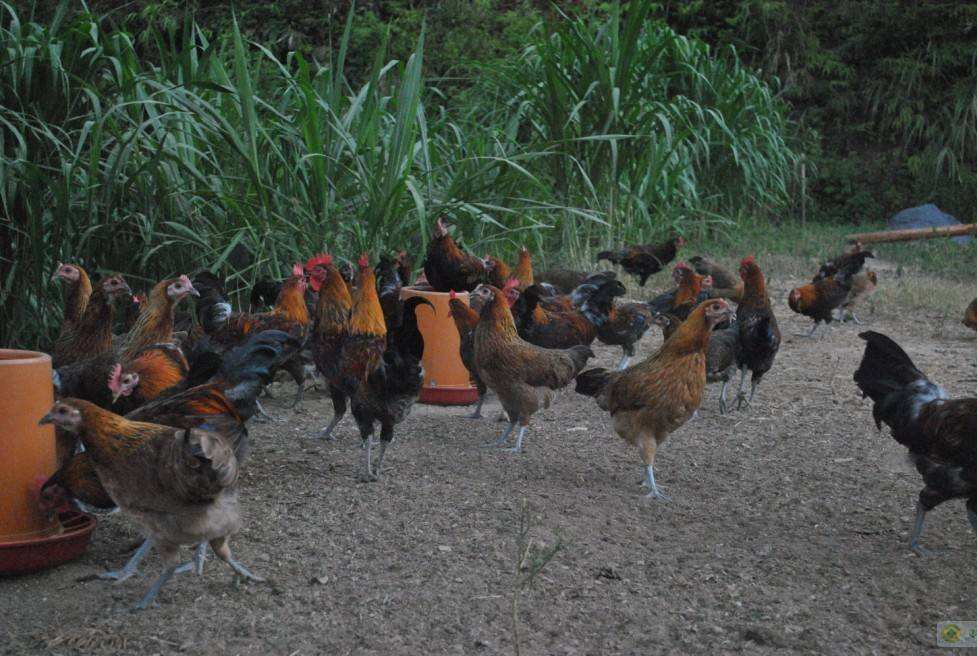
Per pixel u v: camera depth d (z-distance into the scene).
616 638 3.98
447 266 9.06
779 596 4.38
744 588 4.46
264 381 5.09
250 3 20.02
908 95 22.38
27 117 8.23
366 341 6.00
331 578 4.53
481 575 4.56
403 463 6.39
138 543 4.98
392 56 18.98
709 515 5.47
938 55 22.16
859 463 6.47
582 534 5.10
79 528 4.80
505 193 11.13
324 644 3.91
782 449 6.80
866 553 4.92
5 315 8.25
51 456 4.62
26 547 4.41
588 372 6.26
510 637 3.97
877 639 3.98
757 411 7.89
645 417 5.68
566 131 13.62
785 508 5.59
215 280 7.89
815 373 9.22
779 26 22.98
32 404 4.46
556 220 12.88
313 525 5.20
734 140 16.11
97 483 4.41
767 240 17.12
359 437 7.06
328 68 10.27
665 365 5.63
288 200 9.02
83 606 4.25
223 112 9.53
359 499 5.62
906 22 22.59
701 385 5.67
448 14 19.39
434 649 3.88
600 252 12.81
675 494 5.83
